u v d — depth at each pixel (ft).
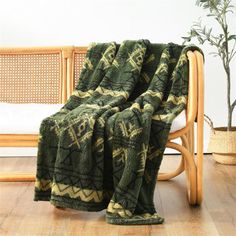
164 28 12.17
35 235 7.34
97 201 8.02
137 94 9.18
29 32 12.10
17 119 8.52
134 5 12.11
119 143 7.97
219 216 8.13
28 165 11.51
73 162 8.06
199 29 11.34
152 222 7.79
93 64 9.62
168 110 8.32
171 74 8.91
